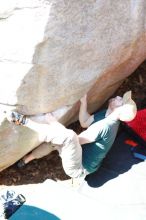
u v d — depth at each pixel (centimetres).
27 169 609
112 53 547
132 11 530
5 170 605
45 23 471
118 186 596
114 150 632
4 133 540
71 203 579
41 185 596
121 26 532
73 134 533
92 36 512
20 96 513
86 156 572
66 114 566
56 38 486
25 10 468
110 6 508
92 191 592
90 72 541
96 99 625
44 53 489
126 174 608
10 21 475
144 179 603
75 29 494
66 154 543
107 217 568
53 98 532
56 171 612
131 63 604
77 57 516
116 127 561
